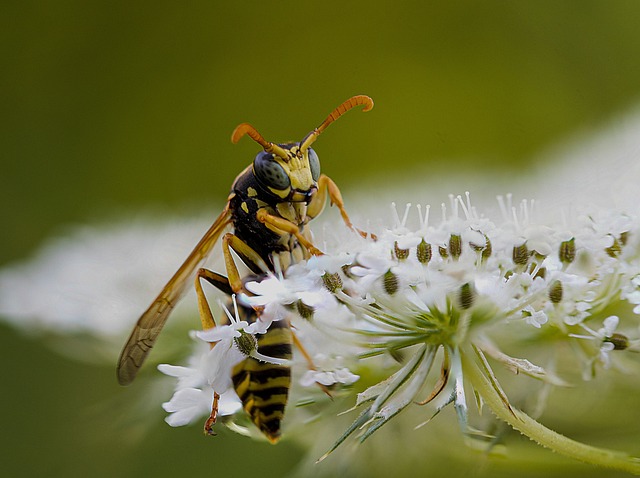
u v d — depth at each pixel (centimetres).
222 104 19
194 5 19
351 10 20
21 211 18
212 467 12
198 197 19
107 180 18
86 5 19
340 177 19
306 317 9
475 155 19
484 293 9
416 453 10
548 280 9
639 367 10
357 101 10
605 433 10
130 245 12
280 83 20
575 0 19
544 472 10
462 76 20
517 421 9
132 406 11
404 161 19
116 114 19
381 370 10
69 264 12
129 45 19
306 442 10
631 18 19
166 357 10
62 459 13
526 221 9
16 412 13
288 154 10
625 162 11
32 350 13
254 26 20
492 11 19
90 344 11
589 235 9
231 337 9
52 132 18
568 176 13
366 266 9
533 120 19
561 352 10
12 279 11
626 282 9
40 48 19
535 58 19
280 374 9
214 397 9
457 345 9
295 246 10
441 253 9
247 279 10
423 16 19
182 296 10
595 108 19
